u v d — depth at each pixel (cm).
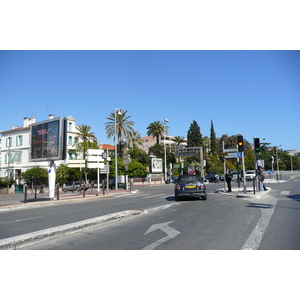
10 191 3697
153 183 5391
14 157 4812
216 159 7081
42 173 3919
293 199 1378
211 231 703
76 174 4178
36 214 1187
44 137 1881
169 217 961
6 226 875
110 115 4888
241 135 1728
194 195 1444
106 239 659
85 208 1369
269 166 9825
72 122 5012
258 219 850
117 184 3294
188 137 8250
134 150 6059
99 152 2547
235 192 1934
